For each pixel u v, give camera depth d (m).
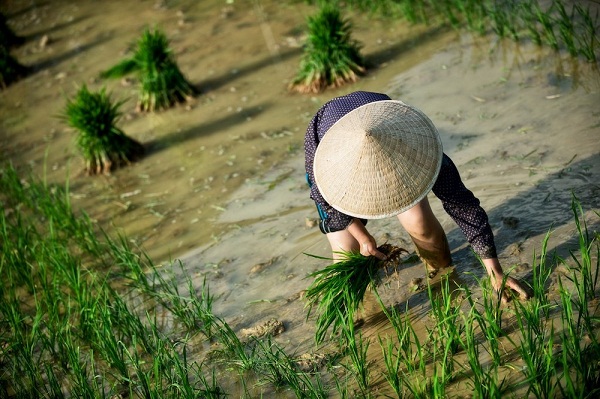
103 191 7.24
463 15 8.47
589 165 5.25
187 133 7.87
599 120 5.78
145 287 5.33
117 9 11.91
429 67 7.62
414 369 4.06
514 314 4.19
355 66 7.84
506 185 5.36
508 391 3.72
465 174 5.66
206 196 6.63
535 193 5.15
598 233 4.47
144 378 4.33
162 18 10.98
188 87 8.55
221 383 4.39
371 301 4.76
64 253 5.88
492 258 4.13
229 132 7.62
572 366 3.74
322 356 4.37
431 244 4.58
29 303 5.78
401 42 8.37
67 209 6.52
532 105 6.32
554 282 4.34
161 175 7.23
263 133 7.40
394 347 4.29
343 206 3.78
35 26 12.07
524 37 7.56
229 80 8.73
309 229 5.68
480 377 3.76
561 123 5.91
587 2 7.68
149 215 6.59
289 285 5.12
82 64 10.21
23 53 11.10
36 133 8.75
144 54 8.42
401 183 3.69
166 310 5.30
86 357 4.88
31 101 9.59
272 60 8.89
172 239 6.14
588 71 6.57
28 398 4.60
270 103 7.96
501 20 7.71
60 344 4.91
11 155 8.38
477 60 7.43
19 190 7.12
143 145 7.87
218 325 4.82
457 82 7.13
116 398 4.50
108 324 4.77
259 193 6.42
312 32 7.89
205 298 5.27
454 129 6.34
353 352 4.09
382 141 3.68
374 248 4.29
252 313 4.96
